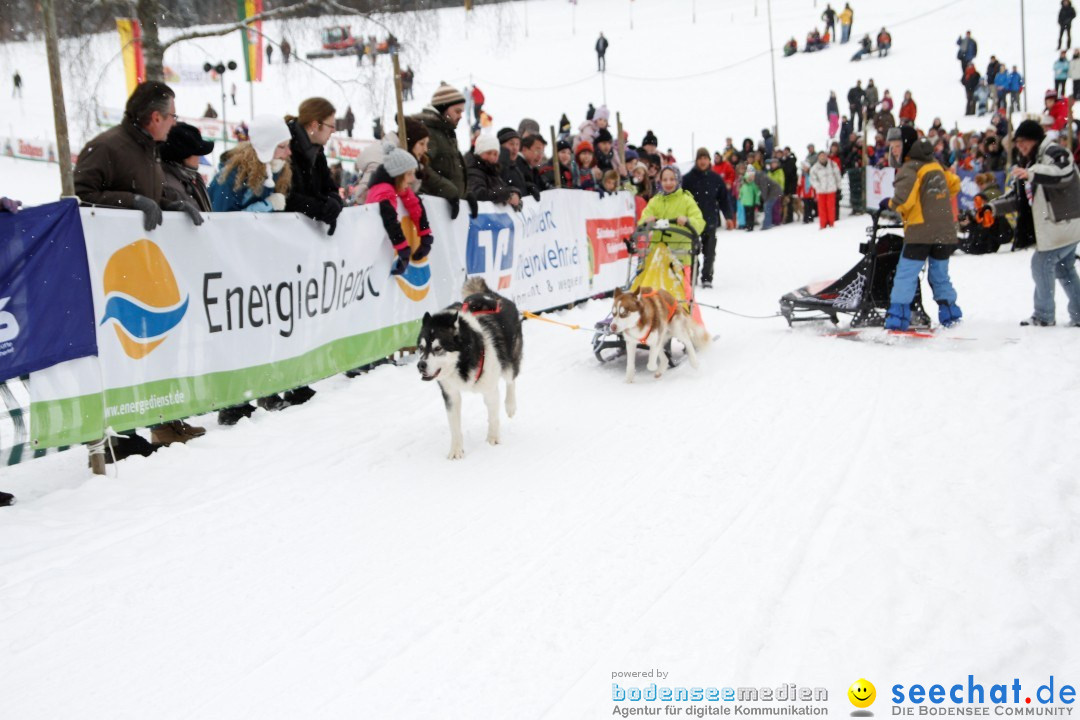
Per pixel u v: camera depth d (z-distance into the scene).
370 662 2.78
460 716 2.47
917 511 3.67
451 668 2.72
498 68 35.81
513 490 4.29
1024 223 10.08
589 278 9.99
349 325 6.23
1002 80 21.91
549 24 44.97
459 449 4.82
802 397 5.64
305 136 5.68
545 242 8.99
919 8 35.00
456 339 4.63
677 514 3.86
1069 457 4.15
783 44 33.84
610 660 2.72
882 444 4.59
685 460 4.59
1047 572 3.09
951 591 2.99
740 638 2.78
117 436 4.77
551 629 2.93
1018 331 7.04
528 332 8.20
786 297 7.73
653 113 28.12
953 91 25.00
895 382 5.81
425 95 29.64
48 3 4.16
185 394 4.90
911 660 2.62
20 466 4.75
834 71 29.47
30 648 2.93
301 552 3.63
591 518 3.88
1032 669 2.53
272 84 29.42
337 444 5.05
